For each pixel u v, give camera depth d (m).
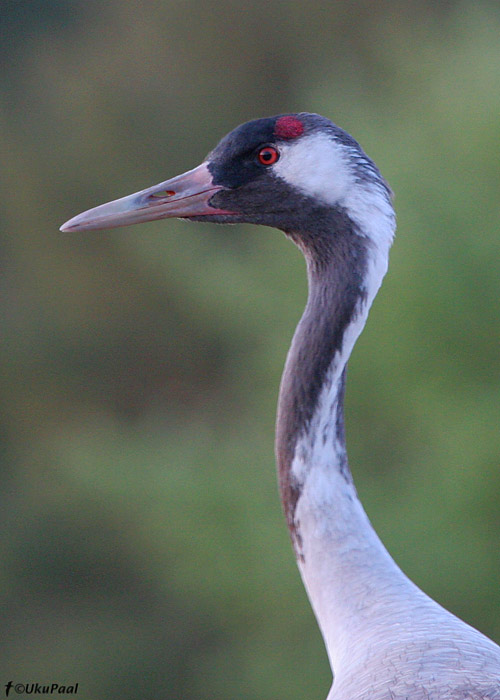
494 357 13.50
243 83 27.47
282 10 27.59
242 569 13.99
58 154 26.33
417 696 4.13
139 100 27.20
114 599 18.62
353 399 14.26
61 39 29.22
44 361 23.70
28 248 25.16
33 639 18.06
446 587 13.08
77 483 16.47
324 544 4.86
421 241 13.53
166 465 15.13
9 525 19.33
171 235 18.41
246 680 14.16
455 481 13.20
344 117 15.73
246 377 16.73
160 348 23.73
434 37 17.16
